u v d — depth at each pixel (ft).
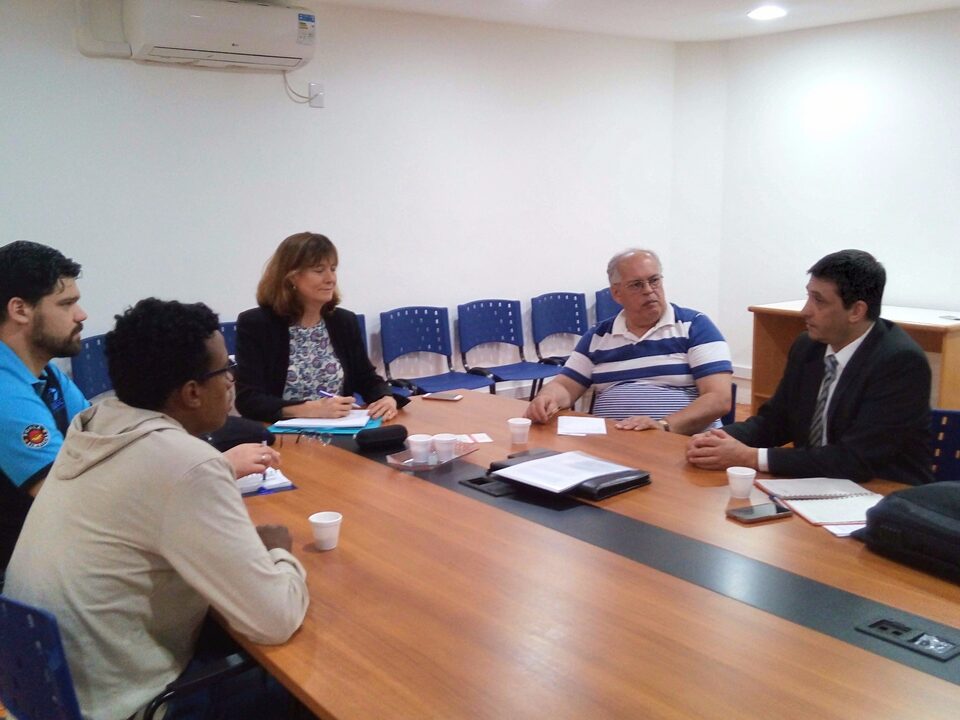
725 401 8.66
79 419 4.48
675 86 18.42
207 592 4.03
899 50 15.19
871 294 6.77
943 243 15.14
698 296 19.02
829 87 16.30
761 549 5.18
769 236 17.75
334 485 6.56
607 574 4.84
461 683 3.75
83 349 11.50
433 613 4.41
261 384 9.00
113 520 4.05
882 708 3.48
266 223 13.70
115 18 11.75
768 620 4.26
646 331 9.35
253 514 5.92
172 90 12.48
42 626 3.51
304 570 4.73
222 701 4.83
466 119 15.74
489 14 14.80
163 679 4.29
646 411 9.11
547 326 17.10
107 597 4.06
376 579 4.83
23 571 4.19
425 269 15.67
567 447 7.53
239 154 13.25
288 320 9.27
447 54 15.28
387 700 3.63
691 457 6.86
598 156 17.69
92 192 12.00
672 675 3.77
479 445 7.68
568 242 17.61
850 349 7.01
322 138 14.07
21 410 5.65
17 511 5.61
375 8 14.17
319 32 13.71
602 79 17.42
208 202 13.07
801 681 3.70
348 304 14.84
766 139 17.48
